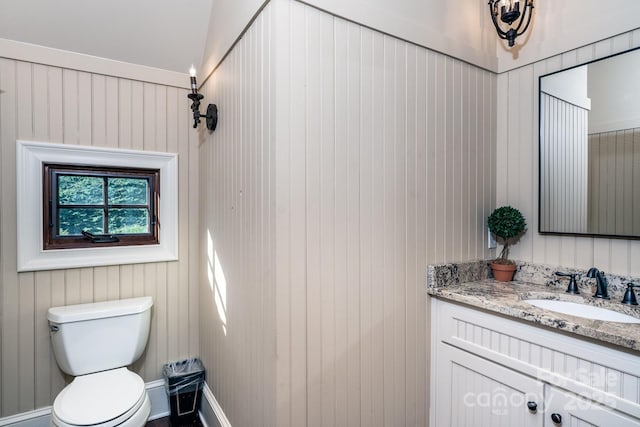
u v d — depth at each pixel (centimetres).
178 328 216
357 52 133
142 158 202
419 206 155
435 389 163
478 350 145
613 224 146
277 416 117
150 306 195
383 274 144
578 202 157
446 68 165
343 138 130
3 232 170
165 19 185
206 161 202
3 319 171
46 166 181
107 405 142
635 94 140
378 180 141
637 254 140
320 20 124
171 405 196
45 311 180
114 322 179
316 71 123
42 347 179
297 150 119
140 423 145
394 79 145
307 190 122
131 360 185
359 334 137
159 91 207
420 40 152
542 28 170
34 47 172
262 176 125
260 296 128
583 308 144
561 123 163
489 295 147
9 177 170
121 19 178
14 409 174
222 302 175
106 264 193
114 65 192
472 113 177
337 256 130
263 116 124
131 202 205
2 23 162
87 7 168
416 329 157
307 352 124
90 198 194
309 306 124
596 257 153
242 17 140
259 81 128
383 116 142
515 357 132
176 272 215
